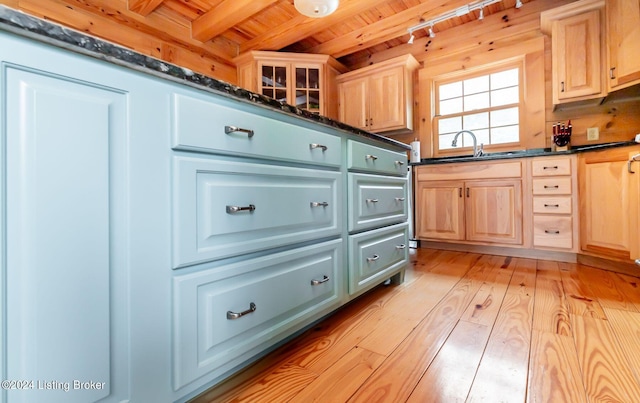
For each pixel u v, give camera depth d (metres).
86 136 0.56
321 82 3.70
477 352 1.07
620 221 1.97
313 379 0.93
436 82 3.60
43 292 0.51
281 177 0.98
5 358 0.48
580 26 2.47
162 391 0.67
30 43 0.50
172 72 0.68
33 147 0.50
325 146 1.17
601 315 1.37
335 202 1.24
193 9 3.12
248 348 0.87
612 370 0.95
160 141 0.67
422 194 3.07
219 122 0.79
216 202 0.78
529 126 2.97
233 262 0.83
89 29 2.62
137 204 0.63
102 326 0.58
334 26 3.37
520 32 3.06
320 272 1.16
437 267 2.31
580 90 2.47
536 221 2.49
